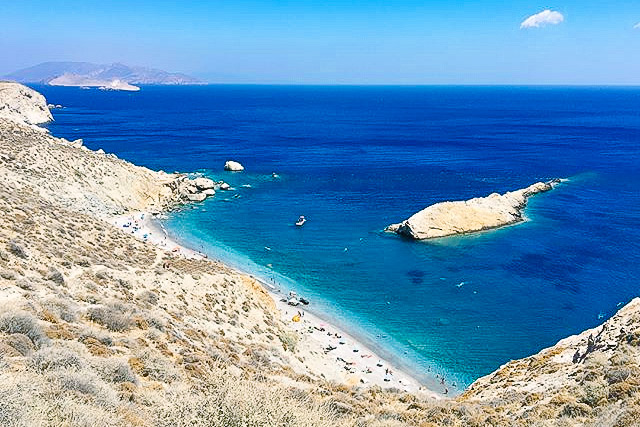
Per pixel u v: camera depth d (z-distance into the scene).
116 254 39.88
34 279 24.69
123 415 11.92
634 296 52.72
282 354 31.78
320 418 11.90
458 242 70.50
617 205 88.69
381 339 45.69
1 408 9.29
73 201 68.12
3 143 72.56
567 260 62.94
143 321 23.00
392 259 64.81
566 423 15.31
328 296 54.41
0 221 34.19
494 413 18.75
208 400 10.69
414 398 22.23
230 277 42.44
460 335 46.34
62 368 13.33
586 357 23.66
